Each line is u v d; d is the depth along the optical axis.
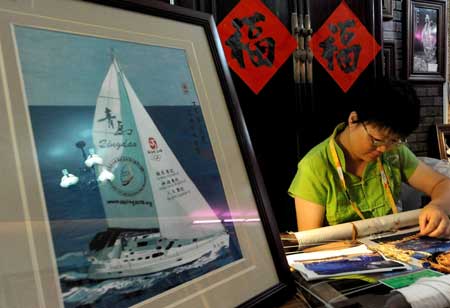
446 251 0.67
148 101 0.44
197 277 0.41
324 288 0.52
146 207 0.40
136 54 0.45
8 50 0.35
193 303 0.39
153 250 0.39
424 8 2.04
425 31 2.06
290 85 1.28
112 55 0.42
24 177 0.33
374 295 0.50
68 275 0.33
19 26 0.36
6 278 0.30
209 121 0.50
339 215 0.99
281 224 1.28
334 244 0.72
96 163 0.38
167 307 0.38
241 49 1.19
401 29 2.02
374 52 1.43
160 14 0.48
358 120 0.94
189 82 0.49
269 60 1.24
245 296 0.45
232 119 0.53
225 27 1.15
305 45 1.29
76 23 0.40
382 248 0.69
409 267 0.59
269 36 1.23
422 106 2.12
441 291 0.48
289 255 0.65
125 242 0.37
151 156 0.42
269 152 1.26
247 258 0.47
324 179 0.98
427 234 0.78
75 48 0.39
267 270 0.49
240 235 0.47
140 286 0.37
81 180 0.36
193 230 0.43
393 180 1.09
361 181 1.02
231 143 0.52
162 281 0.38
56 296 0.32
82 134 0.38
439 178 1.11
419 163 1.16
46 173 0.34
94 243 0.35
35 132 0.35
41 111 0.35
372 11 1.41
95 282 0.34
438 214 0.81
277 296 0.48
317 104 1.33
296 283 0.54
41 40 0.37
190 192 0.44
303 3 1.27
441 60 2.12
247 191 0.51
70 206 0.35
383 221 0.80
